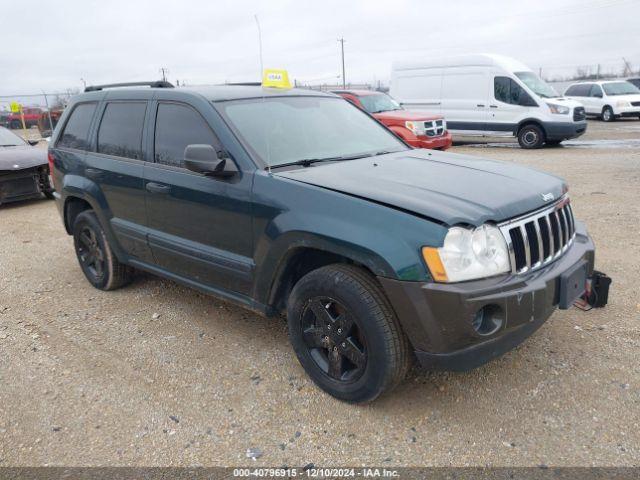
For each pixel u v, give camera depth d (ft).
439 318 8.58
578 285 10.09
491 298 8.47
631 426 9.23
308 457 8.88
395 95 58.75
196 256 12.30
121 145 14.30
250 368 11.64
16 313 15.08
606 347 11.77
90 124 15.62
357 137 13.65
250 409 10.21
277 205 10.30
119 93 14.84
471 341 8.68
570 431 9.19
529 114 49.78
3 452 9.25
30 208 30.68
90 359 12.30
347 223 9.29
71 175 16.02
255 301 11.34
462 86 53.67
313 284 9.97
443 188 9.85
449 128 55.21
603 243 18.80
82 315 14.76
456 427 9.45
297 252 10.35
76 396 10.82
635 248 18.04
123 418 10.07
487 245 8.84
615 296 14.30
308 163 11.62
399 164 11.75
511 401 10.09
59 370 11.85
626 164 36.96
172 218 12.80
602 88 77.46
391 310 9.16
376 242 8.87
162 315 14.57
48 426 9.90
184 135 12.47
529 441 9.00
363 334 9.37
